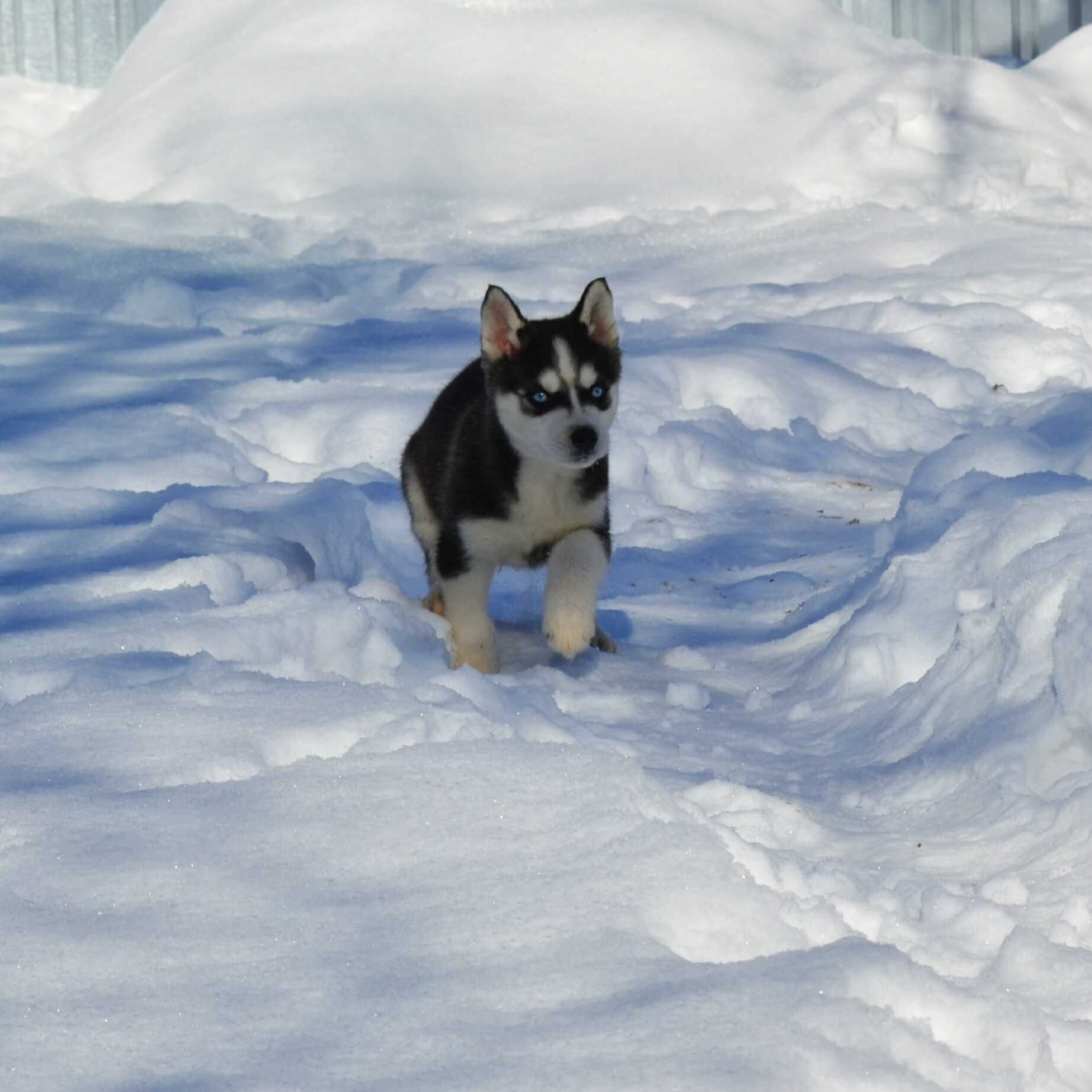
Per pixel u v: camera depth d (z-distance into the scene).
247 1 29.27
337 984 3.82
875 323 16.20
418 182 23.83
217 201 23.92
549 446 7.65
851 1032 3.64
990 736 5.55
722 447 12.28
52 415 11.72
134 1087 3.37
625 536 10.63
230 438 11.48
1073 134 24.91
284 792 5.02
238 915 4.18
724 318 16.48
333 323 16.44
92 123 27.86
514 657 8.34
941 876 4.84
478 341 15.15
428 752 5.36
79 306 17.81
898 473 12.62
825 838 5.21
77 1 30.20
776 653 7.96
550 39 26.55
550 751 5.35
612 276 18.94
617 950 3.99
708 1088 3.35
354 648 7.23
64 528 8.92
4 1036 3.57
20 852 4.55
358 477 10.87
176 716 5.78
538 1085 3.37
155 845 4.61
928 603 6.82
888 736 6.12
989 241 19.67
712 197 23.25
